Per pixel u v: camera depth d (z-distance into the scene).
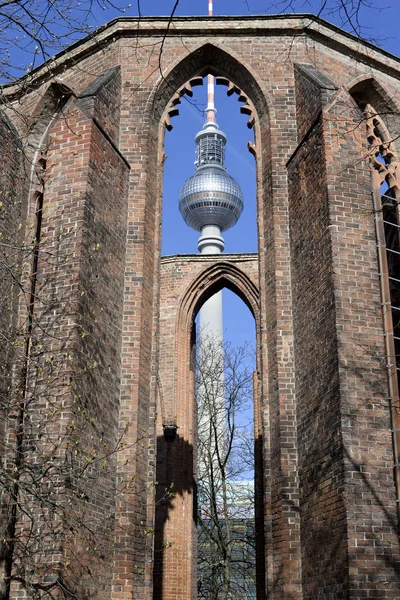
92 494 14.35
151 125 19.03
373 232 15.38
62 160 16.39
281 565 14.80
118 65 19.25
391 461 13.46
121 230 17.44
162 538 26.89
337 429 13.68
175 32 19.58
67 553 13.08
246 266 30.59
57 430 13.62
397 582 12.59
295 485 15.32
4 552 13.63
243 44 19.55
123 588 14.63
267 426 16.47
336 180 15.57
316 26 19.55
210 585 38.88
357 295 14.72
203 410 40.69
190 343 30.69
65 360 13.82
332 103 16.28
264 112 19.09
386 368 14.20
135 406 16.09
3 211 16.41
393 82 19.92
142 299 17.11
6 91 19.78
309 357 15.48
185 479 28.12
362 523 12.87
